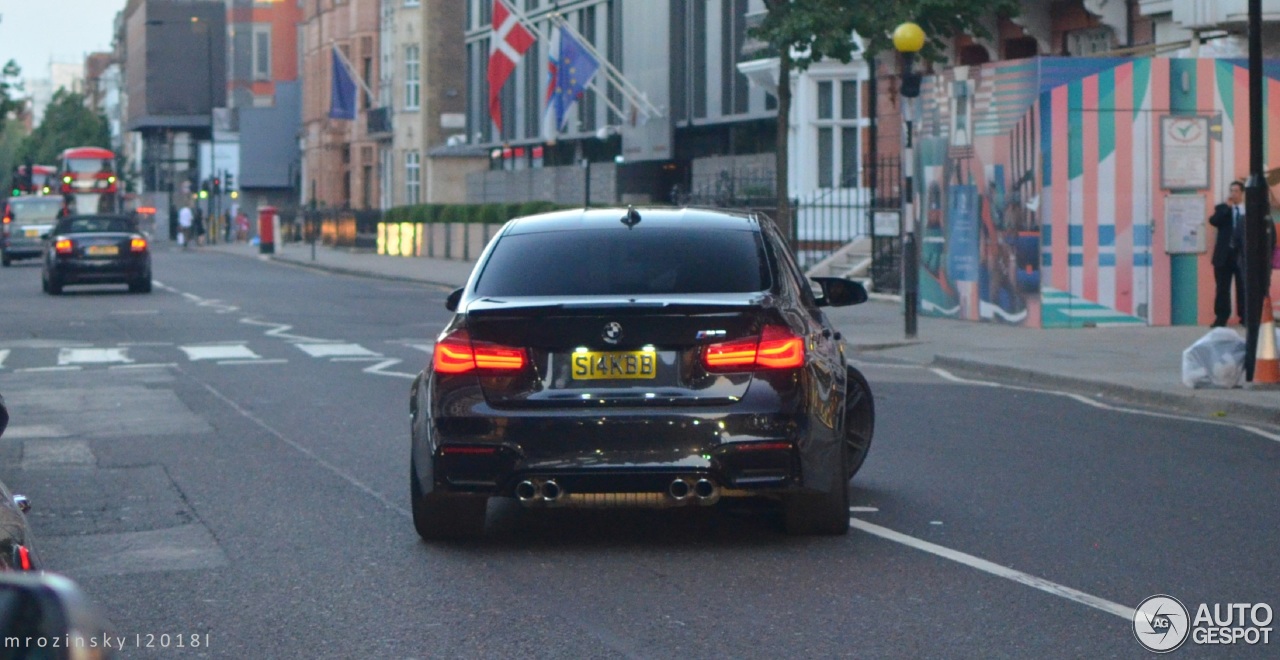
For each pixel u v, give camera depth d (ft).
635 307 27.37
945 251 89.61
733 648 22.24
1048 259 80.89
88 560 29.07
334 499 35.47
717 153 163.22
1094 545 29.55
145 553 29.68
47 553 29.68
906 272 77.71
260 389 59.47
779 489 27.63
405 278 159.12
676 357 27.63
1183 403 52.70
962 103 86.89
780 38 85.61
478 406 27.68
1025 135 81.30
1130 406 53.16
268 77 451.94
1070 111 80.43
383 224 241.55
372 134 287.28
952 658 21.58
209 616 24.67
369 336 85.76
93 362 71.26
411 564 28.40
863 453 35.24
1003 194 83.41
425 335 86.58
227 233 361.92
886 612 24.29
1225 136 81.71
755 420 27.35
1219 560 28.17
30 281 158.40
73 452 43.39
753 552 29.01
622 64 180.45
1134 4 97.30
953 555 28.58
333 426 48.47
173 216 384.06
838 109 133.08
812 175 134.62
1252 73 53.83
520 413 27.53
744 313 27.66
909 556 28.55
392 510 34.04
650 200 179.42
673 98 167.43
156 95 457.68
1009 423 48.37
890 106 124.06
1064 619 23.79
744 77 153.48
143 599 25.86
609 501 27.55
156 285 145.89
